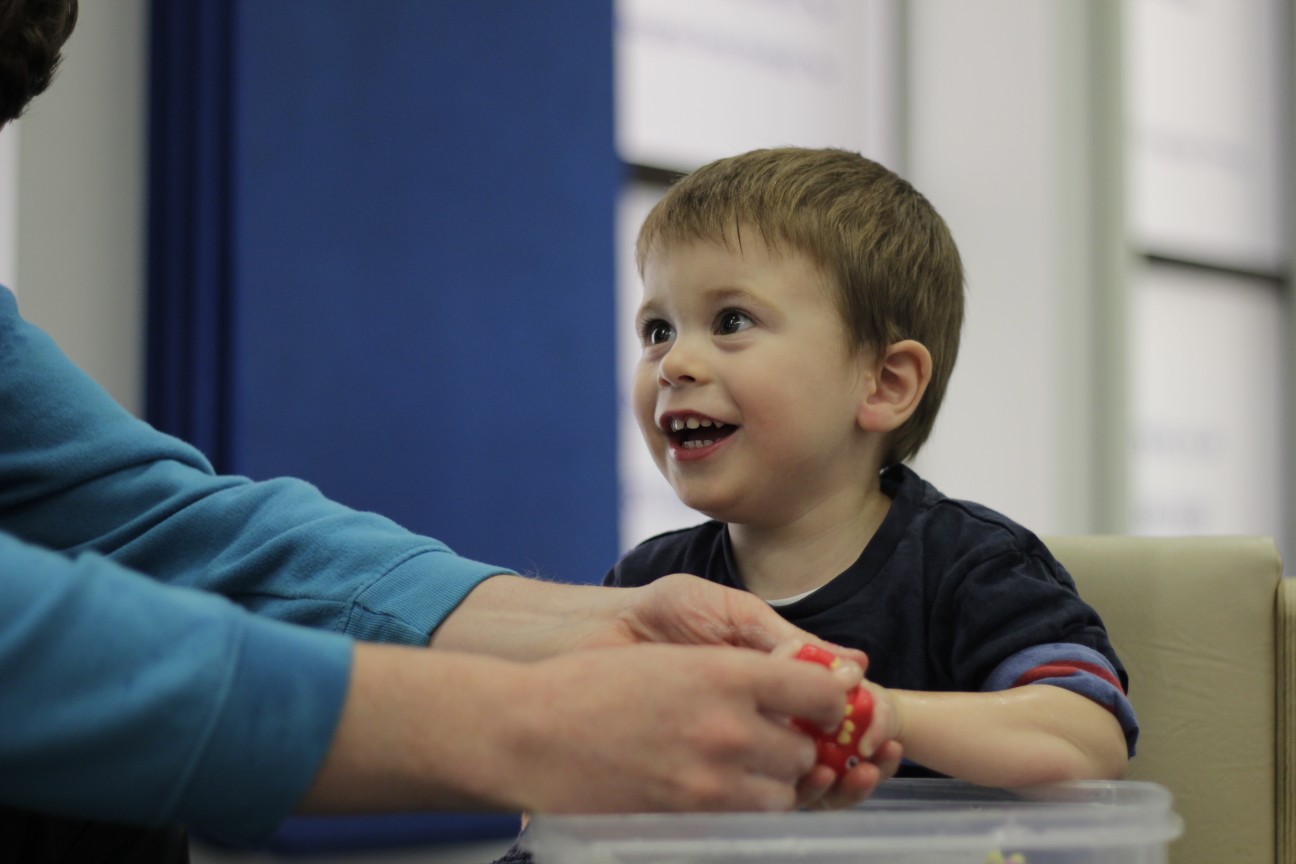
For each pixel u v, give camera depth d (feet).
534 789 1.75
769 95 11.05
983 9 11.28
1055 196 10.94
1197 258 12.46
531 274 8.71
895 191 3.69
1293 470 13.12
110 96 7.41
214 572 2.76
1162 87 12.29
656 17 10.43
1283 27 13.32
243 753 1.68
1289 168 13.28
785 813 1.76
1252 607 3.15
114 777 1.65
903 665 3.09
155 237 7.47
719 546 3.53
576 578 8.80
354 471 7.97
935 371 3.65
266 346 7.66
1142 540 3.33
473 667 1.80
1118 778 2.65
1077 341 10.98
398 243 8.18
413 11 8.26
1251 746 3.10
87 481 2.84
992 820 1.72
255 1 7.64
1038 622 2.89
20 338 2.89
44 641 1.64
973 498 11.18
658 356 3.39
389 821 7.45
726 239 3.31
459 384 8.39
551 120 8.82
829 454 3.31
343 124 7.98
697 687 1.77
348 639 1.82
